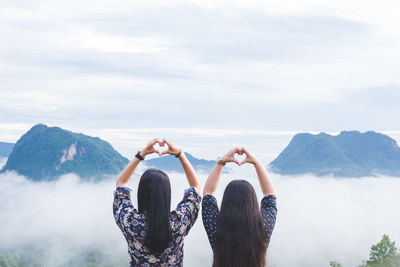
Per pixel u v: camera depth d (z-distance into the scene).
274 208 3.92
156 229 3.49
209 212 3.87
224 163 4.15
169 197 3.62
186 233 3.78
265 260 3.64
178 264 3.76
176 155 3.97
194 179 4.03
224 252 3.59
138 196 3.65
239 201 3.64
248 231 3.56
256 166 4.11
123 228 3.62
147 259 3.63
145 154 3.90
